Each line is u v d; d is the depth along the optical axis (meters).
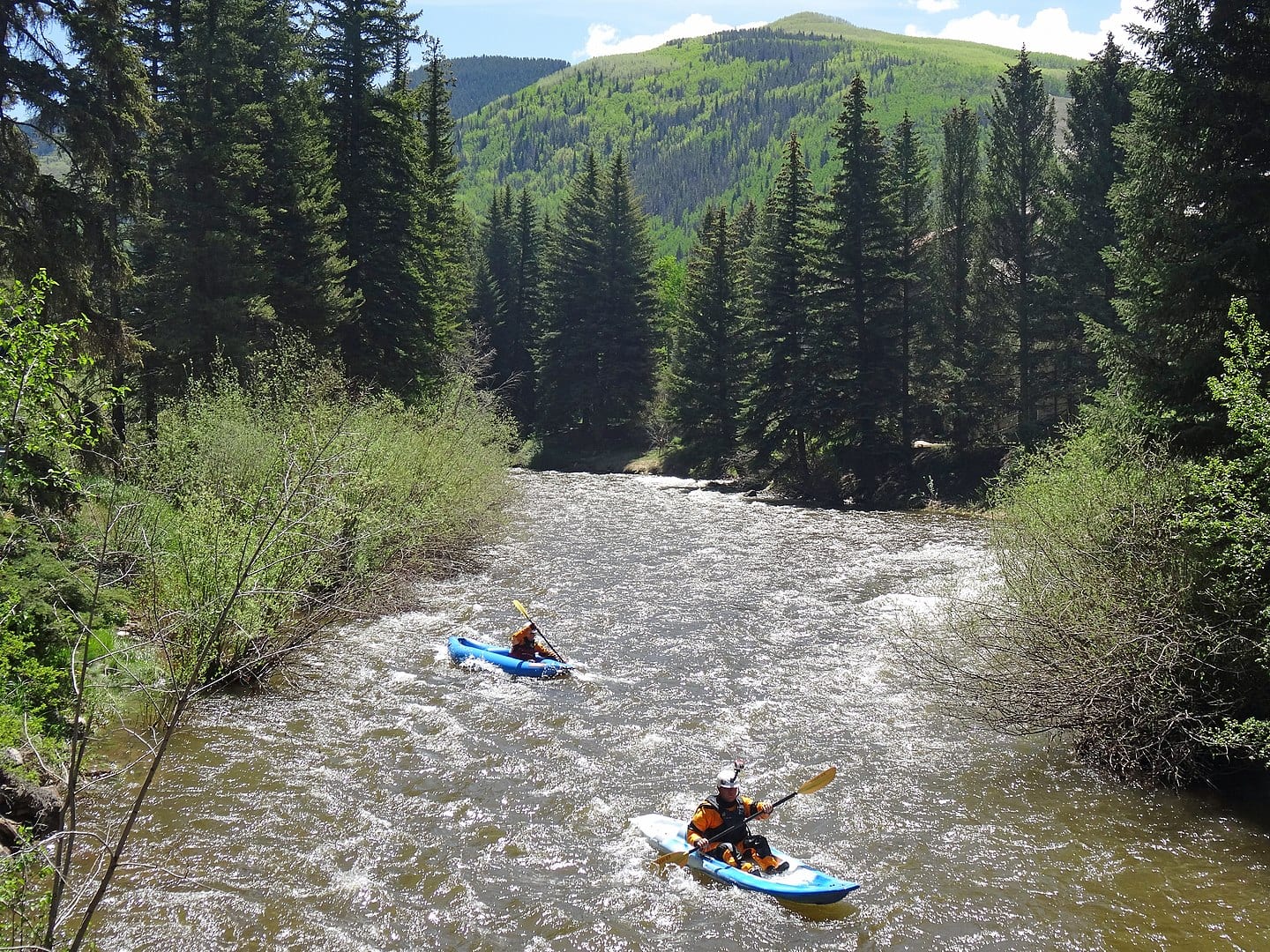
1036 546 11.06
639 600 17.69
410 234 31.11
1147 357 11.98
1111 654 9.38
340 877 7.76
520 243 61.16
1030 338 34.25
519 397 59.06
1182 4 11.70
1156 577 9.63
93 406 9.91
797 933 7.23
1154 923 7.22
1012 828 8.80
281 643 12.36
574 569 20.47
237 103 22.30
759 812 8.39
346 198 29.25
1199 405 11.15
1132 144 13.02
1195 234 11.64
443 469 18.86
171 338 20.33
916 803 9.35
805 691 12.62
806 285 37.28
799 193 38.19
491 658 13.41
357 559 14.63
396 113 30.27
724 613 16.80
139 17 23.91
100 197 14.18
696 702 12.23
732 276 44.28
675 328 56.34
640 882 7.91
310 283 25.38
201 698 11.04
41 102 12.94
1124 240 12.99
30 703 8.01
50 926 4.23
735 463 42.31
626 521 28.47
